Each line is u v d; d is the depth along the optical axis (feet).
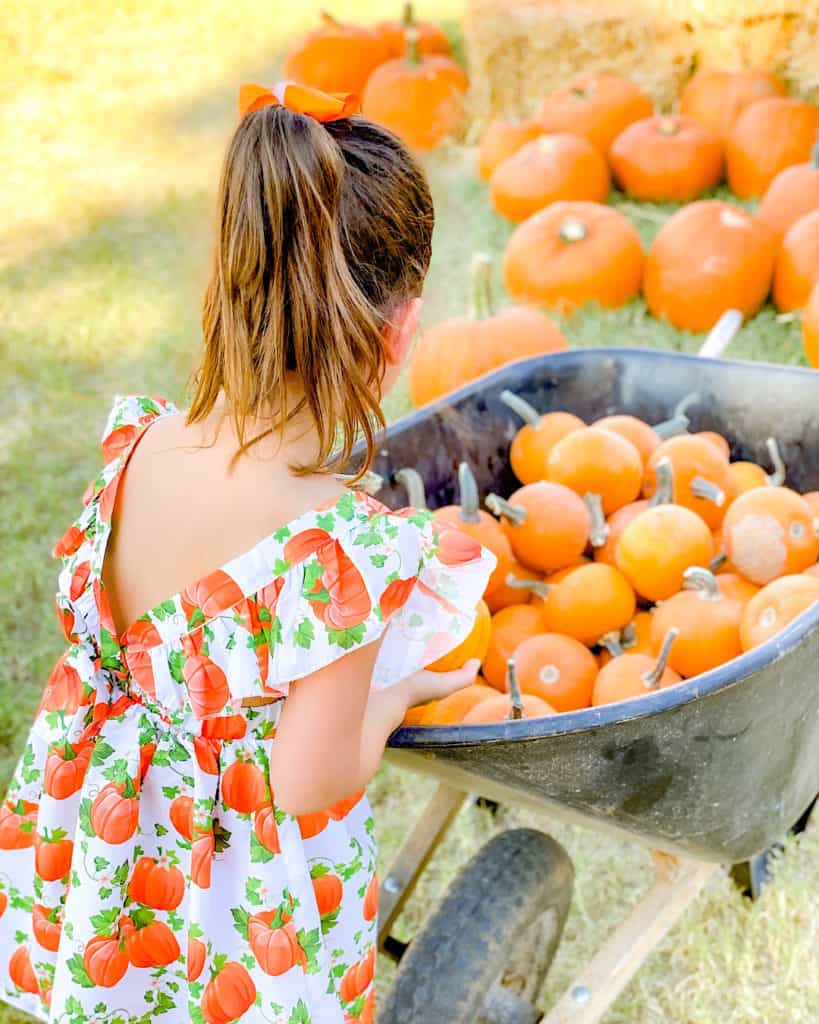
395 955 6.82
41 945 5.17
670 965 7.32
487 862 6.06
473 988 5.62
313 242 3.93
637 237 13.21
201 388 4.42
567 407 7.98
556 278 13.01
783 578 6.10
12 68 24.50
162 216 17.79
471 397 7.53
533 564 7.07
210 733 4.60
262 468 4.28
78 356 14.49
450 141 17.74
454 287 14.52
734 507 6.76
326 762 4.25
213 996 4.86
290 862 4.70
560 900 6.37
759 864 7.48
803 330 11.27
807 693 5.29
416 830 6.82
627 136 15.60
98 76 23.80
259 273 3.98
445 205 16.38
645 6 16.62
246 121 4.03
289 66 18.80
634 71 17.06
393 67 17.94
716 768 5.10
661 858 6.03
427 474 7.45
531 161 15.07
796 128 14.79
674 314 12.82
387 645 4.85
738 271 12.46
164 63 24.12
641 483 7.41
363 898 5.10
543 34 17.04
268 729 4.61
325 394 4.09
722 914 7.54
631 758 4.86
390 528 4.29
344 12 25.36
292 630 4.20
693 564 6.53
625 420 7.59
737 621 6.27
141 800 4.80
